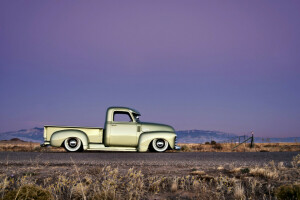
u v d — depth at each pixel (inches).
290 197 154.3
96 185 177.2
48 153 388.8
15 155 352.5
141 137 469.7
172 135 476.7
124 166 258.7
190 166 264.4
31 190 150.1
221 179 194.7
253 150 667.4
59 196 161.6
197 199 158.9
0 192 157.9
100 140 478.0
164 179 195.0
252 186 174.1
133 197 160.2
